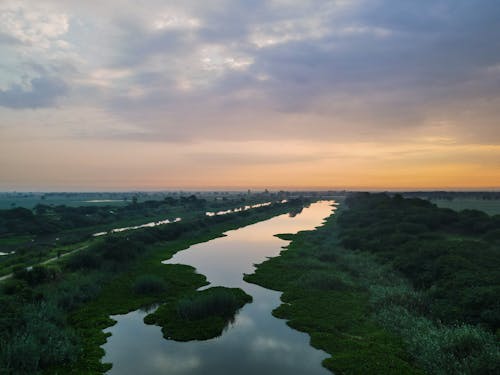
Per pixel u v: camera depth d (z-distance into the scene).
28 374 20.70
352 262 51.28
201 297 33.56
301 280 43.09
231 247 71.88
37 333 24.69
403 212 86.00
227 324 30.86
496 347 21.16
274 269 50.44
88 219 115.50
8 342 22.70
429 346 23.03
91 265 47.59
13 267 44.12
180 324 30.30
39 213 139.25
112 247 54.12
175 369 23.17
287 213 167.50
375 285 39.19
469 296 27.78
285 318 32.00
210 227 103.12
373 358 23.03
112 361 24.23
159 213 157.62
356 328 28.78
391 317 29.52
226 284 44.06
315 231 90.88
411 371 21.39
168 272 48.97
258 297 38.62
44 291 35.69
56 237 88.62
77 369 22.55
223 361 24.25
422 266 39.97
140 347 26.41
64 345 24.27
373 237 66.19
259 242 78.12
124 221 125.69
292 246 70.25
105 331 29.30
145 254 60.75
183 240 79.75
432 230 71.38
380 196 153.00
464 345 22.11
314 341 26.81
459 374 19.97
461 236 65.75
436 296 32.00
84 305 35.38
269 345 26.70
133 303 35.94
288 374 22.52
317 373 22.58
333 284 40.28
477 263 37.94
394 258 48.25
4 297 29.97
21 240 82.50
